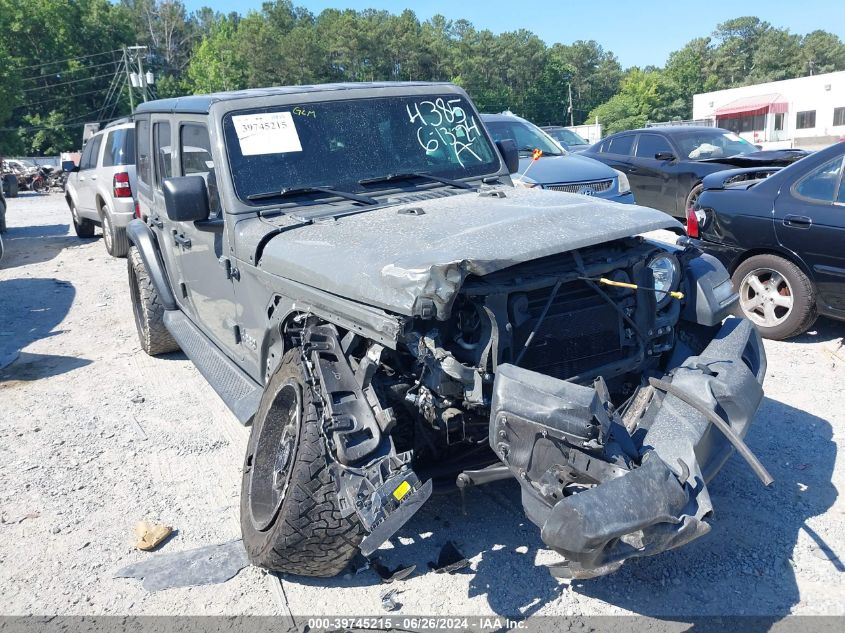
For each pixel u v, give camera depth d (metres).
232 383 4.18
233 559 3.53
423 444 3.26
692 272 3.58
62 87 87.44
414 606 3.14
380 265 2.91
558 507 2.40
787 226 5.89
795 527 3.53
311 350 3.06
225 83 98.94
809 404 4.90
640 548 2.49
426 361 2.80
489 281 2.88
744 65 132.25
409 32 112.62
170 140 4.99
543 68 124.56
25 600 3.32
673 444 2.89
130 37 95.62
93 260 11.79
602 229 3.09
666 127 12.75
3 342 7.51
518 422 2.61
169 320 5.61
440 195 4.25
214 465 4.55
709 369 3.18
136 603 3.26
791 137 47.41
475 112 4.92
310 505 2.90
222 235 4.15
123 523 3.93
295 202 4.04
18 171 32.28
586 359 3.22
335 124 4.36
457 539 3.58
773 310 6.17
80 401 5.73
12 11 82.38
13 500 4.22
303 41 103.81
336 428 2.80
